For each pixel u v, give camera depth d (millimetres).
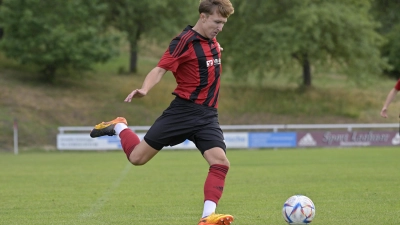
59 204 14266
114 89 58438
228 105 57062
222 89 61375
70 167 27078
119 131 9844
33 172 24359
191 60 8844
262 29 55062
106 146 42469
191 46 8820
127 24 61719
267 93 61031
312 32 54188
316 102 59031
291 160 29906
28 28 52219
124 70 67188
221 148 9055
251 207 13398
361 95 62375
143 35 68125
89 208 13484
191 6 63156
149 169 25422
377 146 43781
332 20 53938
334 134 43500
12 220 11719
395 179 19562
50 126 48156
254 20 57562
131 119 51875
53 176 22391
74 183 19641
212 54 9008
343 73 58938
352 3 59781
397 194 15492
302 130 53938
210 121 9086
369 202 13922
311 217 9586
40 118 48969
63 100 53094
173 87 58719
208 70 8953
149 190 17281
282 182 19047
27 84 55219
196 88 8953
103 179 21000
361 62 56781
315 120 55438
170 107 9125
